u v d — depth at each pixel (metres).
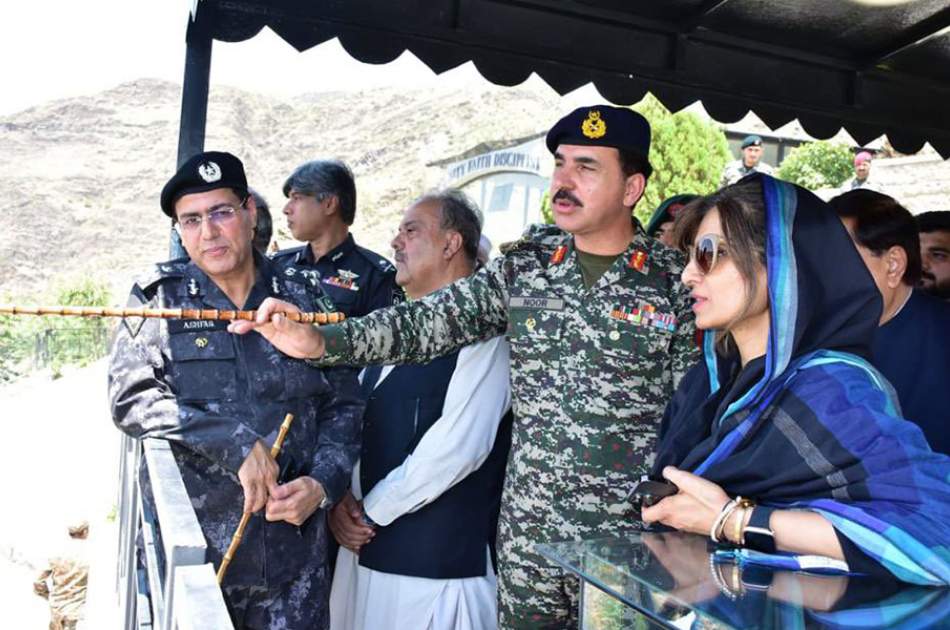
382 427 2.76
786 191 1.54
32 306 1.91
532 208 20.44
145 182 55.84
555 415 2.40
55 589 5.24
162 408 2.32
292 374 2.48
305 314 2.16
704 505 1.43
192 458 2.35
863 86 4.17
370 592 2.69
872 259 2.22
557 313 2.43
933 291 2.96
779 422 1.45
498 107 46.38
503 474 2.78
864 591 1.21
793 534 1.34
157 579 1.88
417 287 3.03
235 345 2.45
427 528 2.63
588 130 2.41
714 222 1.55
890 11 3.56
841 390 1.42
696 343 2.39
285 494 2.33
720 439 1.53
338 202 4.25
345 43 3.49
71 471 10.12
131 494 2.90
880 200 2.24
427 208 3.00
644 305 2.40
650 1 3.65
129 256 48.66
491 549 2.73
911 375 2.31
